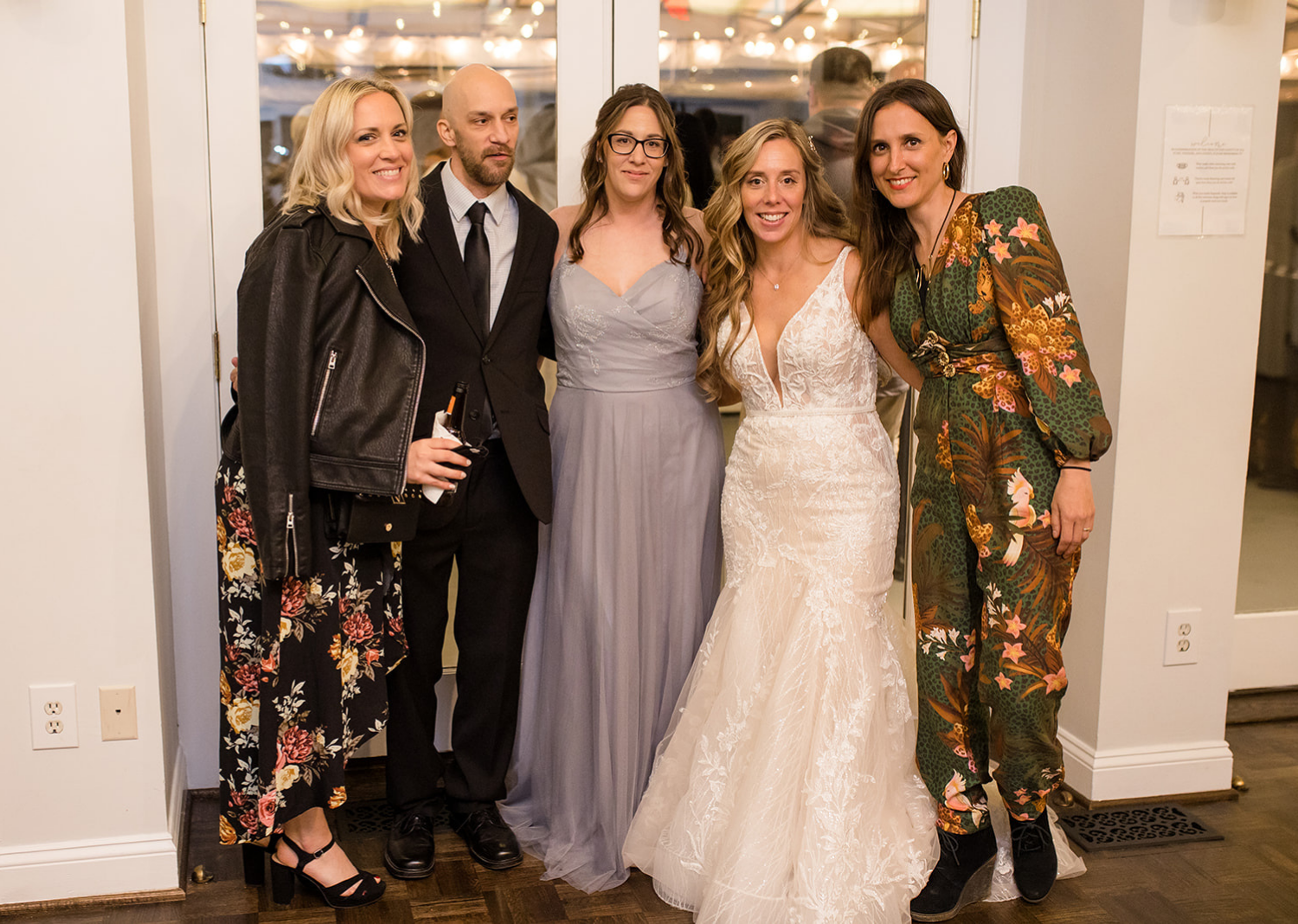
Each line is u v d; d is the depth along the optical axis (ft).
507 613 8.80
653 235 8.61
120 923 7.88
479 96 7.98
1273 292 11.60
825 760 7.82
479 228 8.31
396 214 7.74
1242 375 9.48
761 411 8.39
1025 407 7.54
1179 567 9.57
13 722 8.01
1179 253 9.21
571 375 8.67
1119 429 9.26
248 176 9.35
